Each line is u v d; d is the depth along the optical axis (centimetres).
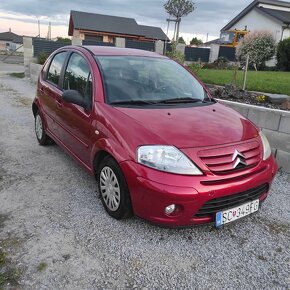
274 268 287
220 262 291
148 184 288
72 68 457
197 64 1026
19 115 782
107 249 300
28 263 278
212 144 307
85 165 398
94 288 256
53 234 318
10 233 318
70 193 399
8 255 287
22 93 1116
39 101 544
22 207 365
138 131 313
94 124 361
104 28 4184
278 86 862
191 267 283
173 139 304
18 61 2788
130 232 325
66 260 284
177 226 295
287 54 1980
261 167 329
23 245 301
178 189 282
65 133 446
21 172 455
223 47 2469
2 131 646
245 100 697
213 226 319
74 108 410
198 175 289
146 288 259
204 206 293
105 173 346
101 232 323
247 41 2036
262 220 360
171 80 430
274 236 332
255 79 1044
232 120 365
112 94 375
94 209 364
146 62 445
